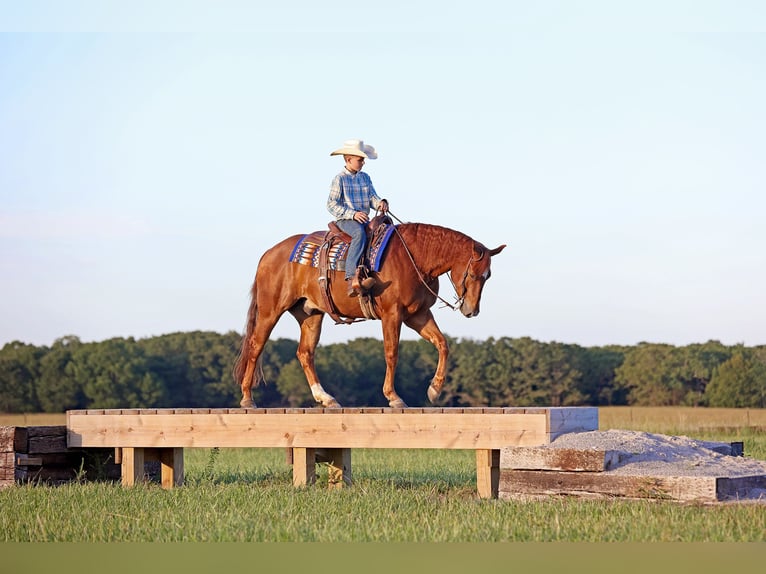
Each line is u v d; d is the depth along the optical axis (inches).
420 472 645.9
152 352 2719.0
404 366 2536.9
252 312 565.0
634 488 414.6
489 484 480.4
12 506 448.5
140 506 442.3
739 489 410.9
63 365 2637.8
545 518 378.6
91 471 577.9
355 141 530.6
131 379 2600.9
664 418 1722.4
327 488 518.6
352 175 529.3
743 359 2470.5
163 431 534.9
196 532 368.2
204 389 2659.9
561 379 2527.1
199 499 460.4
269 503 434.0
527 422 464.1
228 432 523.2
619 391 2554.1
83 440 553.0
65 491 496.7
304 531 365.1
